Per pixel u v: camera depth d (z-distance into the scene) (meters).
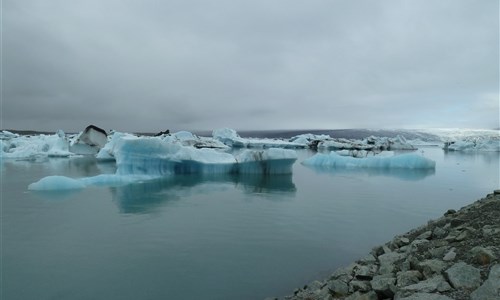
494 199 5.59
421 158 21.08
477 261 3.42
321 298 4.10
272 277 5.54
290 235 7.63
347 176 18.03
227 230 7.97
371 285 3.87
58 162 24.72
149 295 4.98
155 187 14.19
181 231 7.92
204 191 13.36
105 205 10.65
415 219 8.99
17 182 14.96
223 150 36.38
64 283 5.34
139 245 6.98
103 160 25.80
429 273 3.61
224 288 5.17
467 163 24.84
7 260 6.21
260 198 11.91
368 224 8.51
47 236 7.55
